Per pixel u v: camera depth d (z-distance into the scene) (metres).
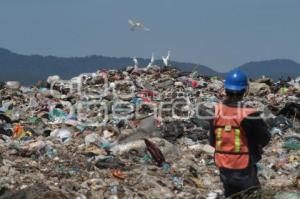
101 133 30.05
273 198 17.25
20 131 29.41
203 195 20.11
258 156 15.23
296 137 29.28
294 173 23.20
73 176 21.59
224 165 15.08
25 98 43.25
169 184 21.03
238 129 14.91
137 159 24.58
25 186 19.72
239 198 15.08
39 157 24.47
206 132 30.20
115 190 19.77
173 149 25.52
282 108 34.22
